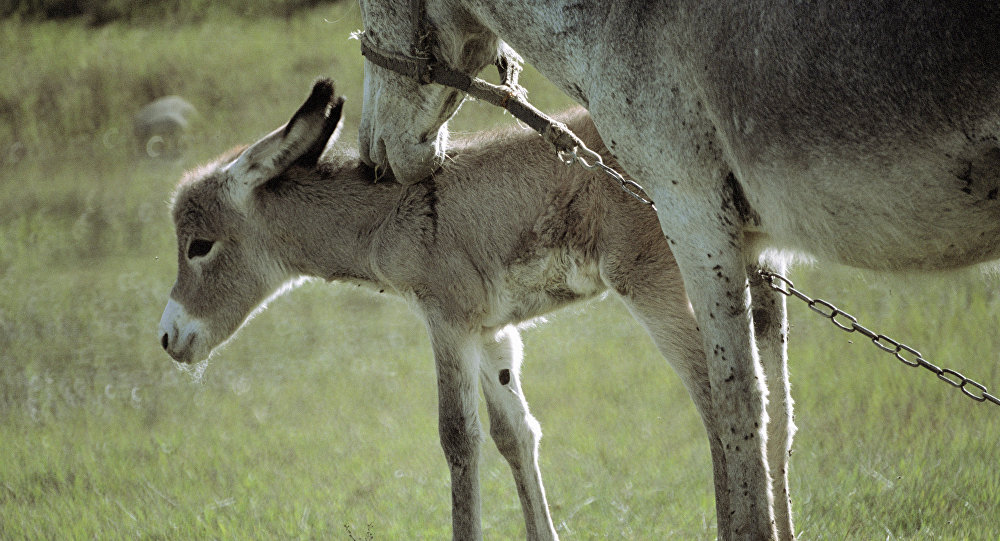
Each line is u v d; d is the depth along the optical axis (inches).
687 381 392.8
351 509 522.9
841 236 263.0
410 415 690.8
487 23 320.5
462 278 430.6
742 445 296.2
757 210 278.5
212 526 510.3
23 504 569.0
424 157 384.8
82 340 935.0
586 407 660.7
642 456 561.3
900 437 525.7
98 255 1184.8
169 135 1603.1
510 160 426.3
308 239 470.6
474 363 432.1
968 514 425.7
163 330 498.9
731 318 293.4
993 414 535.2
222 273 488.7
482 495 544.1
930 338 647.8
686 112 277.7
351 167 467.5
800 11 248.8
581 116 423.5
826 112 247.6
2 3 2162.9
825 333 693.3
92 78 1817.2
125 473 610.2
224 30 1995.6
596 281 417.4
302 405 745.0
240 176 468.4
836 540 414.0
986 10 226.5
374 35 360.8
